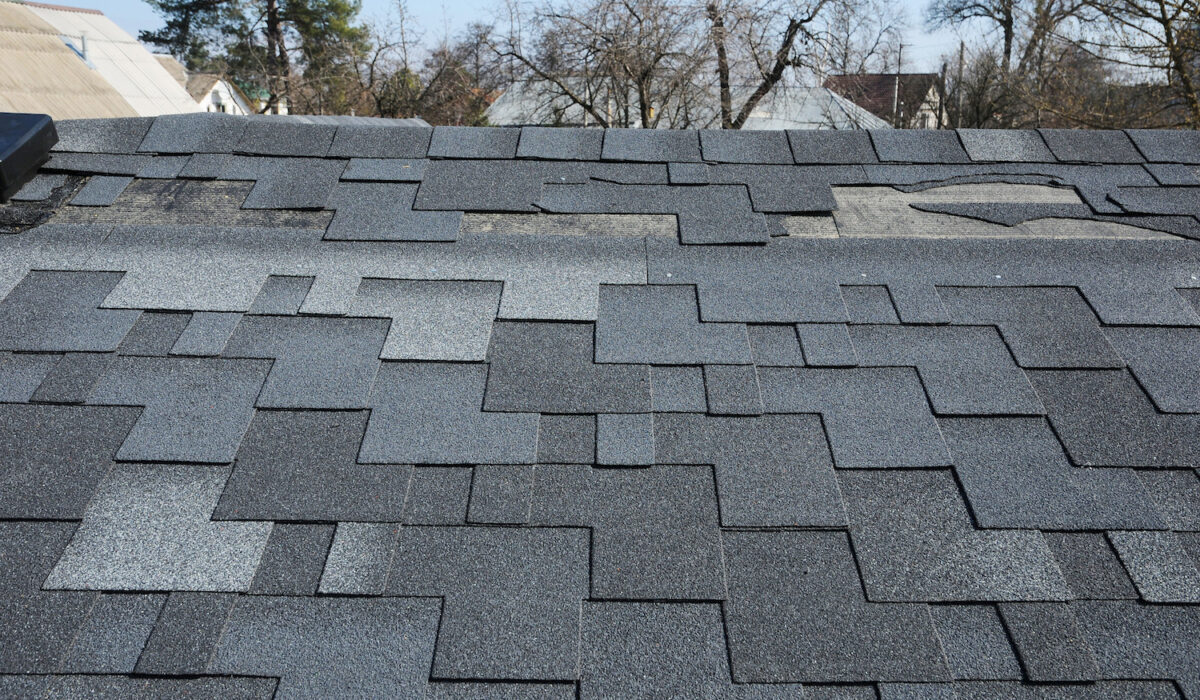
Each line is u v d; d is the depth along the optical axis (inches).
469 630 80.2
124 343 108.1
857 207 137.2
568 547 86.7
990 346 109.6
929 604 82.0
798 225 133.3
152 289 116.1
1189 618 80.5
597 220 133.9
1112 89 807.1
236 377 104.0
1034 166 145.6
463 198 136.5
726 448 96.3
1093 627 79.9
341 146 145.9
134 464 93.4
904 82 1279.5
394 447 95.6
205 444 95.5
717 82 847.7
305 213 134.0
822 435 98.0
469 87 1026.7
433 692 76.4
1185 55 734.5
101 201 134.0
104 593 82.2
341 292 116.6
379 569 84.4
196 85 1293.1
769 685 76.9
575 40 833.5
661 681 77.2
